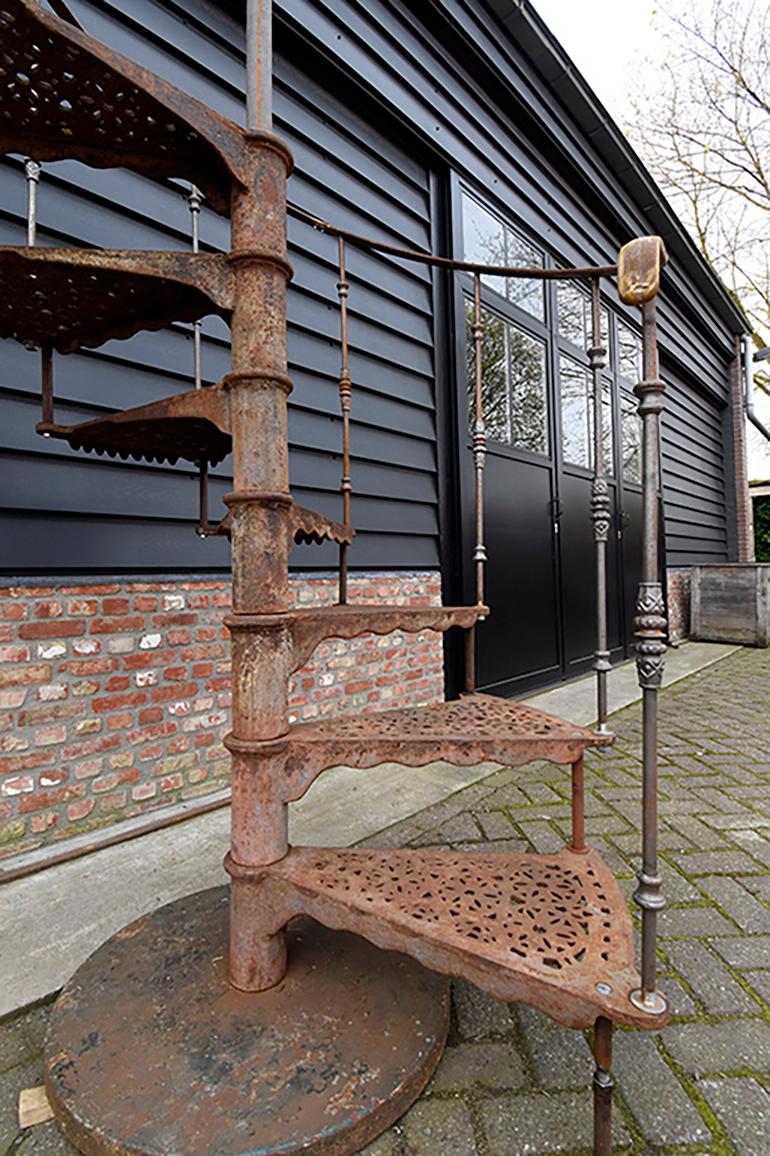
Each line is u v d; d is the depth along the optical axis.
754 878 1.58
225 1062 0.90
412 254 1.59
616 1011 0.73
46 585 1.74
